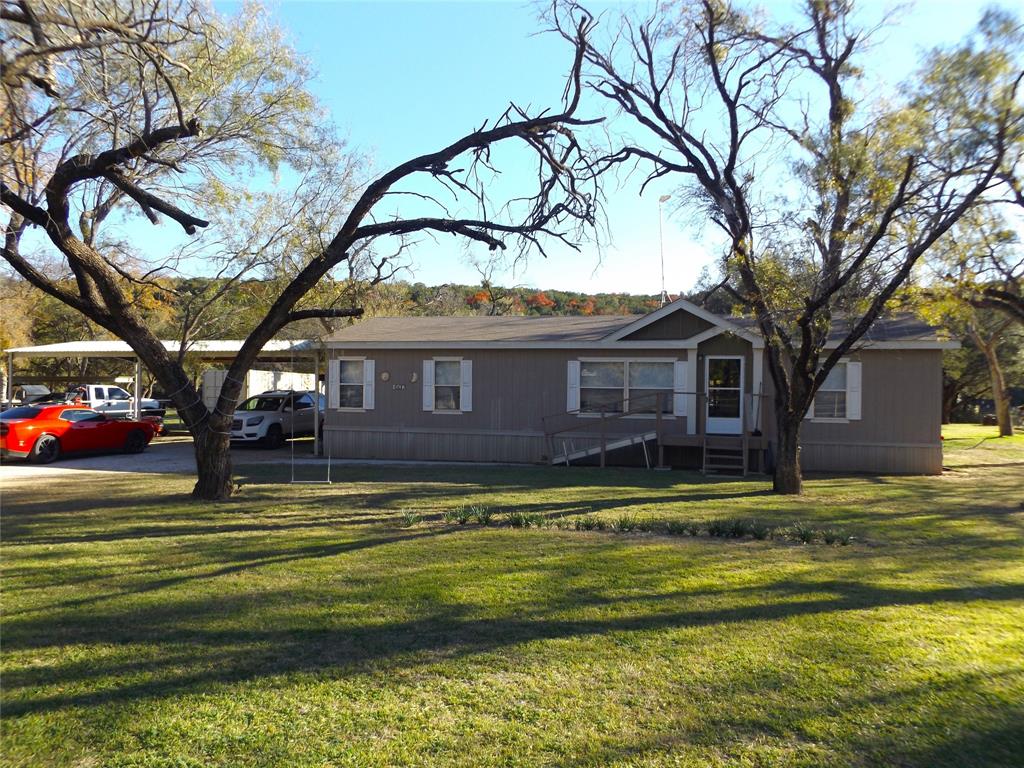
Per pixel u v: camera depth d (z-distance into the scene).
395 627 5.70
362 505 11.79
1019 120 10.36
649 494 13.07
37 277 11.42
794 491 13.20
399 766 3.66
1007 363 34.31
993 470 17.78
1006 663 4.94
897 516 10.70
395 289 24.53
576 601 6.36
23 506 11.89
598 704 4.33
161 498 12.70
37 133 10.15
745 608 6.16
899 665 4.90
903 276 11.64
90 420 20.58
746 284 12.77
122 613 6.06
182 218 10.80
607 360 18.78
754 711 4.23
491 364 19.52
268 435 23.69
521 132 11.37
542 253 11.72
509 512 11.05
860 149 11.16
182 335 13.99
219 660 5.03
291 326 25.27
